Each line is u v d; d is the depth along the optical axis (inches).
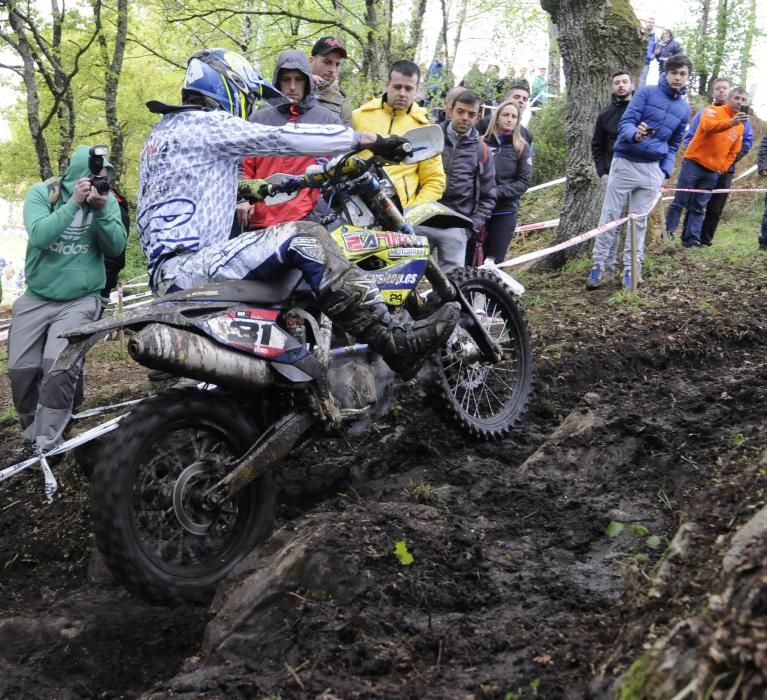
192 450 145.8
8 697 126.0
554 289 339.9
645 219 318.7
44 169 454.0
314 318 155.9
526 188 306.8
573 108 377.1
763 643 75.4
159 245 147.4
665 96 308.7
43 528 191.6
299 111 205.5
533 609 117.3
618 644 97.0
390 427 190.7
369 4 401.7
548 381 222.8
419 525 135.4
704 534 106.6
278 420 149.1
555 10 378.0
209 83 152.3
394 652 107.8
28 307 206.1
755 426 166.4
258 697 104.7
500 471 169.3
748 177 589.0
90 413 185.3
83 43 555.2
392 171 228.1
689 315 268.7
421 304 182.4
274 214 186.1
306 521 140.0
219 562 142.6
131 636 136.1
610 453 164.1
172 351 134.6
